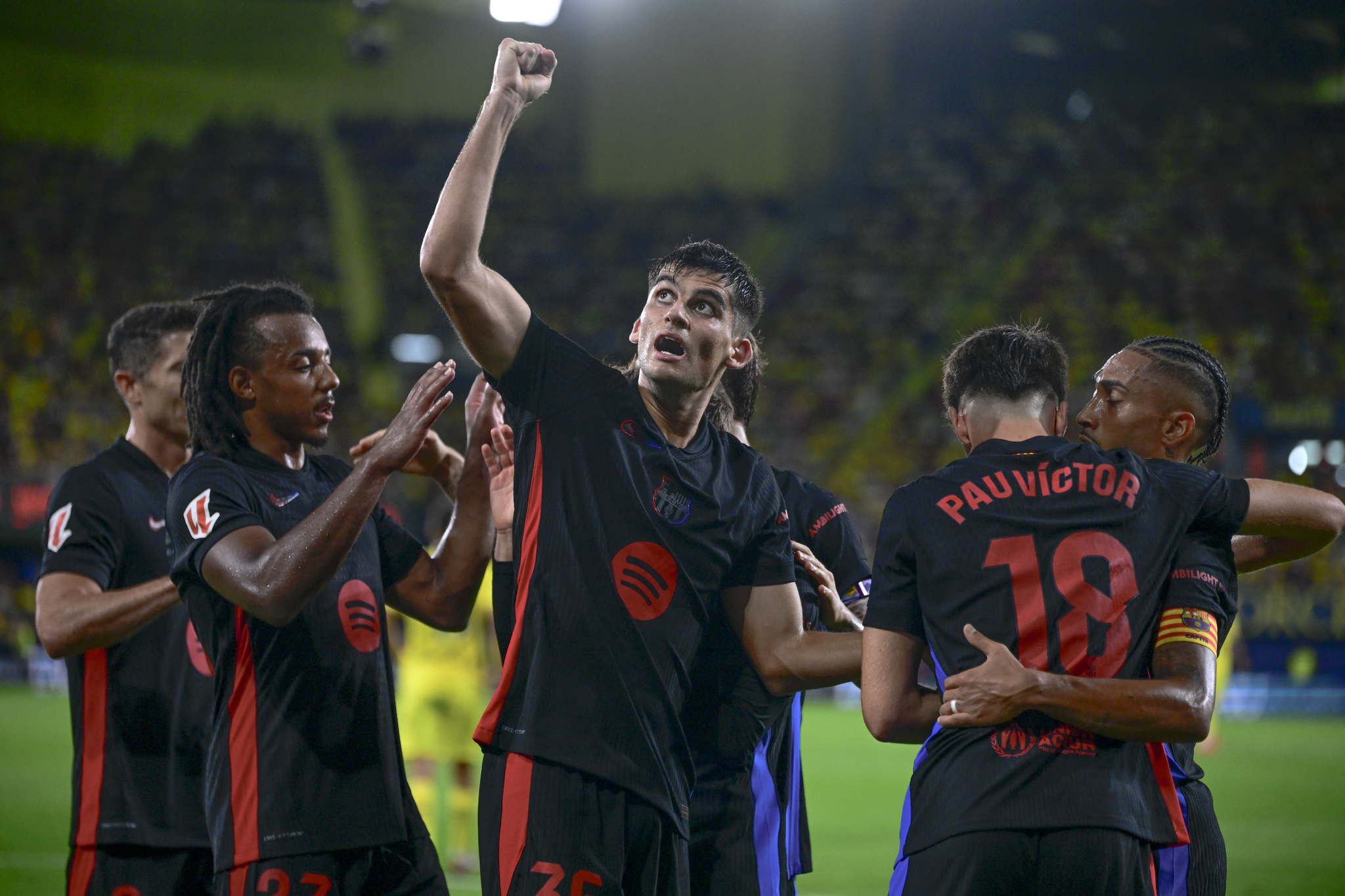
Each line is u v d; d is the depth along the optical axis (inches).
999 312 3629.4
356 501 388.5
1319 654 2800.2
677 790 396.8
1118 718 357.7
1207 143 4197.8
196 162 4138.8
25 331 3572.8
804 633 432.1
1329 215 3873.0
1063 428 432.8
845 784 1499.8
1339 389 3270.2
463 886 903.1
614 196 4156.0
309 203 4072.3
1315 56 4229.8
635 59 4131.4
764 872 443.8
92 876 460.8
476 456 491.5
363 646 429.7
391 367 3713.1
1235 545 462.6
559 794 377.7
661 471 405.7
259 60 4293.8
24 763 1523.1
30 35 4025.6
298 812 404.5
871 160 4279.0
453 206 387.2
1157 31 4114.2
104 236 3895.2
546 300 3885.3
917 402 3469.5
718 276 425.7
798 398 3558.1
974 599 380.5
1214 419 459.2
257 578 387.9
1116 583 377.7
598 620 388.5
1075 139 4286.4
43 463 3191.4
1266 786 1493.6
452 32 4399.6
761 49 4055.1
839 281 3865.7
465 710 1078.4
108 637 447.5
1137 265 3742.6
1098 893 358.9
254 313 445.1
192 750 473.7
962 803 370.0
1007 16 4087.1
